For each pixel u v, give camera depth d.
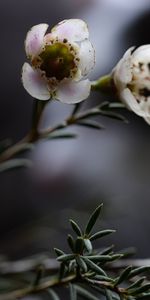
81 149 0.36
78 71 0.16
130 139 0.38
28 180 0.35
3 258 0.24
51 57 0.16
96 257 0.15
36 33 0.17
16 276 0.23
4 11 0.39
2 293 0.22
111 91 0.18
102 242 0.32
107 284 0.15
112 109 0.20
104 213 0.28
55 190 0.35
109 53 0.37
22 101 0.38
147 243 0.33
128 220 0.33
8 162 0.22
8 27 0.39
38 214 0.35
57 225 0.28
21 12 0.39
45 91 0.16
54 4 0.40
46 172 0.35
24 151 0.21
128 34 0.38
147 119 0.18
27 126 0.37
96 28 0.38
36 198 0.35
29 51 0.16
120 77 0.18
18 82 0.38
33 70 0.16
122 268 0.20
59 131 0.22
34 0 0.40
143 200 0.35
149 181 0.37
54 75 0.16
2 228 0.34
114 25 0.38
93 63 0.16
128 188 0.36
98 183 0.36
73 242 0.15
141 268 0.15
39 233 0.28
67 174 0.36
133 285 0.15
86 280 0.16
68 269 0.16
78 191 0.35
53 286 0.18
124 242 0.33
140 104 0.18
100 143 0.37
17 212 0.35
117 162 0.37
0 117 0.37
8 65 0.38
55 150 0.36
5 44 0.38
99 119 0.38
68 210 0.28
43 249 0.30
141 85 0.18
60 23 0.17
